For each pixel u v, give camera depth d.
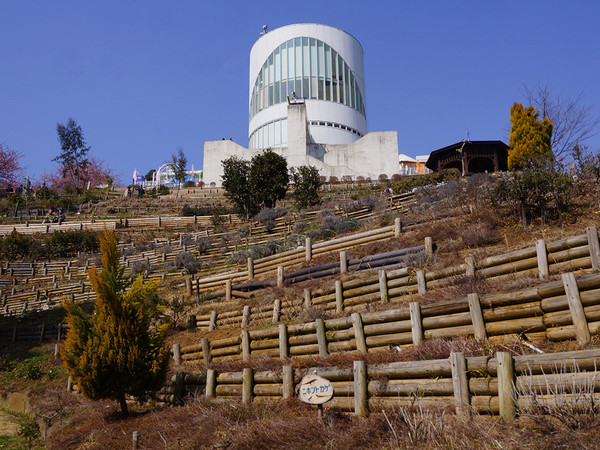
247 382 8.94
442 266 11.77
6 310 23.42
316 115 66.94
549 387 5.62
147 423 9.27
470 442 5.38
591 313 6.90
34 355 18.00
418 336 8.48
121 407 10.27
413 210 19.97
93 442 9.20
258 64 72.25
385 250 15.20
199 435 7.73
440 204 18.94
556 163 14.29
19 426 12.66
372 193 41.28
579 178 14.65
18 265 29.83
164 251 28.84
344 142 67.75
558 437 4.91
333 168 55.41
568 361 5.66
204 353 12.09
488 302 8.02
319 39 70.38
